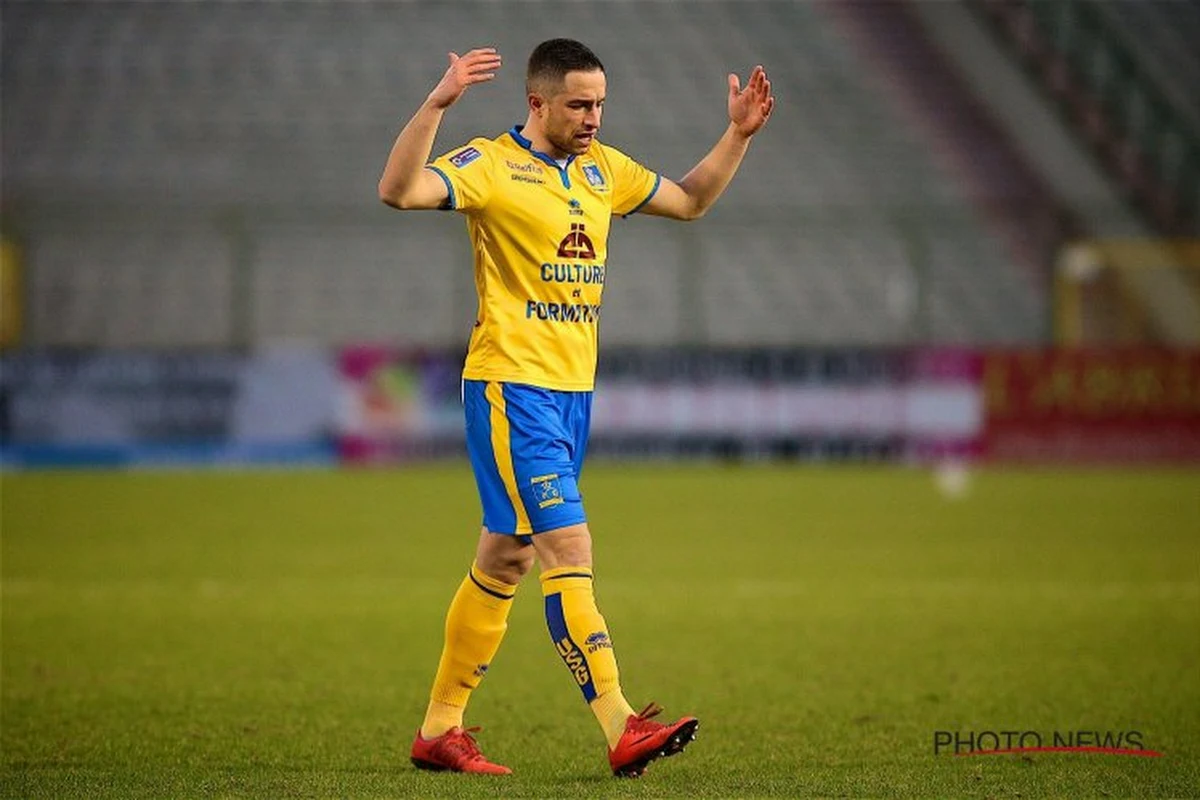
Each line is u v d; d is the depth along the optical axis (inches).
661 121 3961.6
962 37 4254.4
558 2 4276.6
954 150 3978.8
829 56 4190.5
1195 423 3137.3
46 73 3986.2
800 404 3152.1
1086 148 3991.1
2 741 962.1
